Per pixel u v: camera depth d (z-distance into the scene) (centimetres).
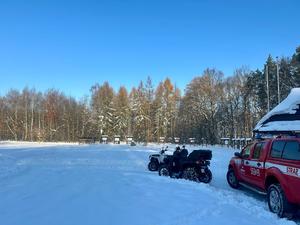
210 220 837
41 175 1592
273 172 1047
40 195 1076
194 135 7762
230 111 7225
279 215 971
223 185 1576
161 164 1812
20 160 2739
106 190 1166
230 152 3859
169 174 1711
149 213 877
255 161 1242
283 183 981
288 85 5956
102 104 8881
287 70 5991
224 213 909
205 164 1627
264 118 2445
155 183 1360
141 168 2255
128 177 1529
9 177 1529
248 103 6975
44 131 9331
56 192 1126
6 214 848
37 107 9975
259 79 6506
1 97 9881
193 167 1616
